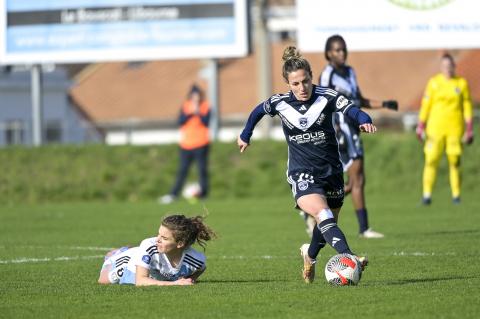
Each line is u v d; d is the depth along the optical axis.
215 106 73.44
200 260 24.77
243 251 35.12
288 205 59.72
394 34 64.31
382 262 30.11
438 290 23.20
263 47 77.38
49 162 73.69
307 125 24.03
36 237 42.62
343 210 55.84
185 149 64.56
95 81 131.12
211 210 56.78
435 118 52.69
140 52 69.88
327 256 33.06
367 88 112.19
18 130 97.62
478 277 25.98
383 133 73.81
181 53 69.50
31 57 71.44
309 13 64.12
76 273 29.06
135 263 24.58
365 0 64.12
